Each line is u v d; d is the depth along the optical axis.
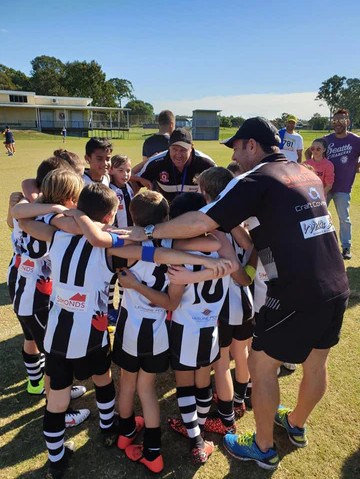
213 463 2.34
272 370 2.18
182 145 3.57
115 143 38.50
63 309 2.16
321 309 2.01
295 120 7.52
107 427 2.45
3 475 2.23
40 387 2.88
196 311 2.24
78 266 2.10
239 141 2.25
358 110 98.12
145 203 2.23
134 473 2.27
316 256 2.00
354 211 8.78
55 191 2.36
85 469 2.29
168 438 2.54
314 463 2.34
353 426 2.62
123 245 2.14
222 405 2.50
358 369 3.22
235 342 2.64
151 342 2.21
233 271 2.19
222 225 2.00
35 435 2.53
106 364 2.29
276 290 2.06
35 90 84.44
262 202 2.02
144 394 2.29
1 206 8.91
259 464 2.27
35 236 2.29
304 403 2.33
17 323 3.91
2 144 31.59
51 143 36.62
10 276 2.71
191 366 2.25
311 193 2.08
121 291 3.86
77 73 81.69
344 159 5.70
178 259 2.08
